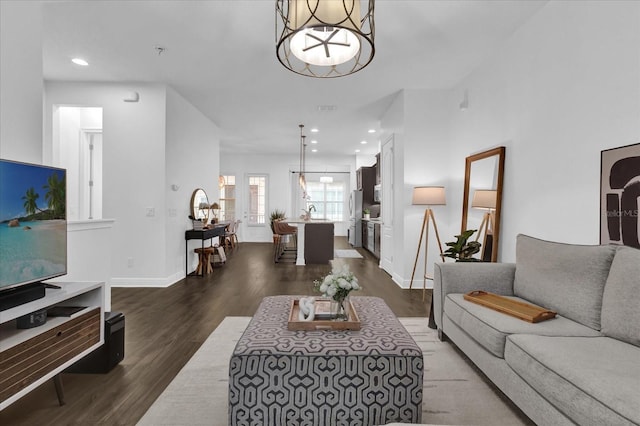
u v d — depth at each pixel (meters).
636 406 1.12
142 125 4.62
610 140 2.19
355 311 2.14
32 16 2.47
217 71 4.21
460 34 3.27
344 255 7.93
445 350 2.67
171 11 2.93
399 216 4.96
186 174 5.39
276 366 1.65
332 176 11.27
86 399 1.96
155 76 4.38
